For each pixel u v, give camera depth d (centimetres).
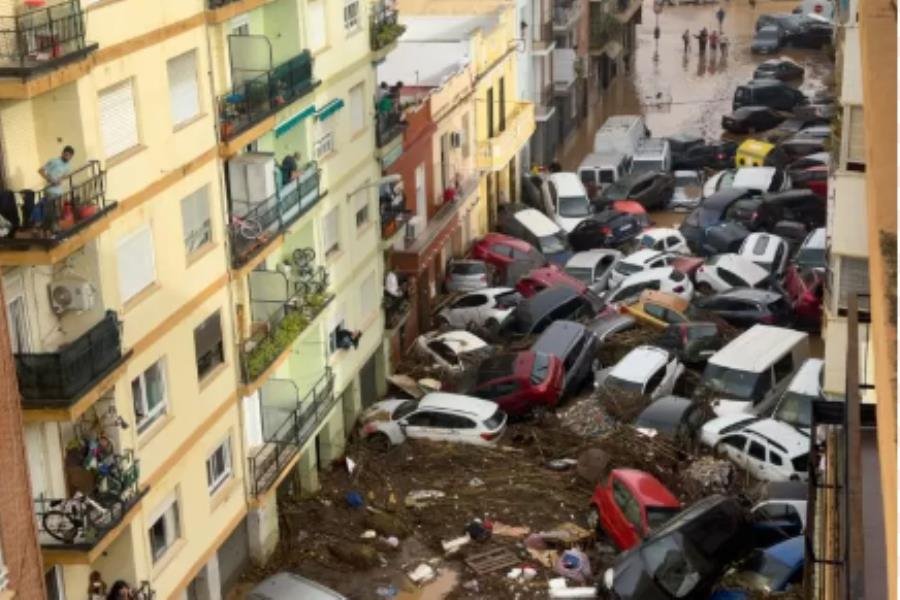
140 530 2312
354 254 3438
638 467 3216
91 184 2061
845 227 2750
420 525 3092
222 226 2597
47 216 1939
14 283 2019
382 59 3575
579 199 5191
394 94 3884
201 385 2545
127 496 2189
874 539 1388
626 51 8425
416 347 3941
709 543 2706
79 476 2142
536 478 3262
